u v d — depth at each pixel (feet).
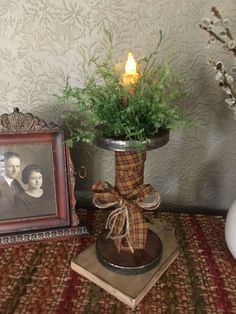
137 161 1.81
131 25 2.16
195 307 1.72
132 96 1.61
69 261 2.03
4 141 2.13
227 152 2.45
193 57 2.19
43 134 2.17
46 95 2.38
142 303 1.74
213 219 2.49
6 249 2.12
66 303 1.73
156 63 2.21
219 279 1.91
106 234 2.16
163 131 1.73
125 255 1.95
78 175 2.59
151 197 2.39
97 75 2.23
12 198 2.17
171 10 2.10
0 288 1.82
